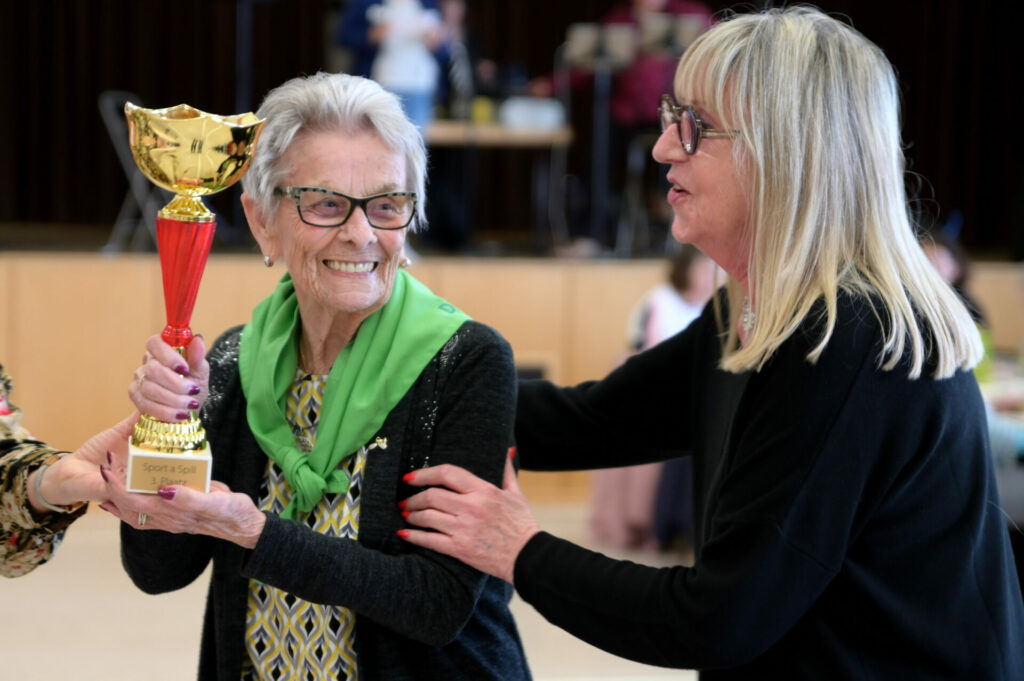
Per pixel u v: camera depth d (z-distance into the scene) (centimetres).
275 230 136
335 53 761
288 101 132
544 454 168
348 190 130
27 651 356
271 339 141
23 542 139
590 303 552
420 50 606
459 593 132
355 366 137
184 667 347
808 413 121
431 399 137
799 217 128
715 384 149
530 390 170
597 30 710
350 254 132
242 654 138
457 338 139
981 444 130
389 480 134
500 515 133
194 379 126
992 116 887
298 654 137
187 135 116
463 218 668
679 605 123
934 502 126
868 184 129
